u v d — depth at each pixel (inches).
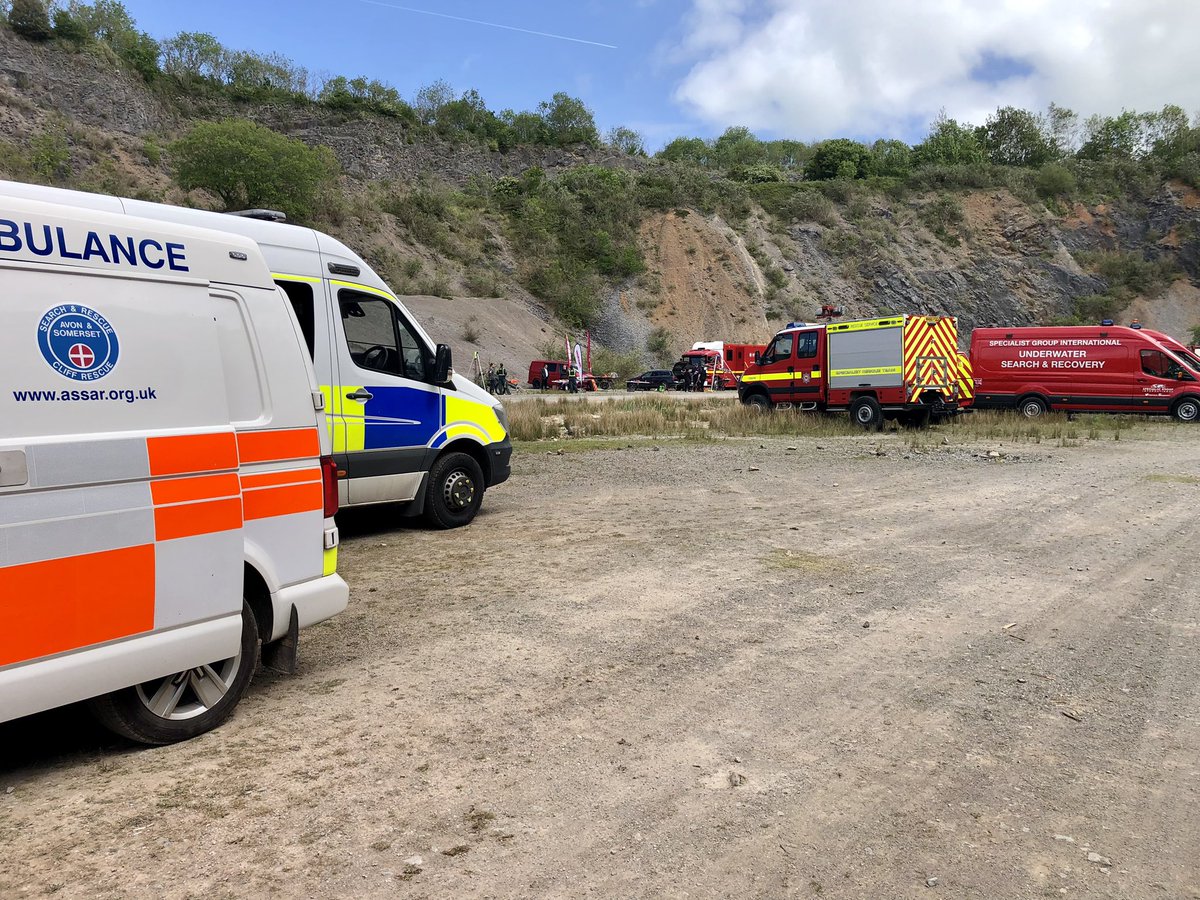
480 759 144.6
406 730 156.4
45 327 130.1
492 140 3533.5
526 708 166.4
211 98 3048.7
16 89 2234.3
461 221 2682.1
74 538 131.3
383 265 2258.9
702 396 1461.6
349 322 309.0
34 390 127.9
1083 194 3228.3
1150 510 382.3
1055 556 295.4
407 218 2532.0
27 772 140.6
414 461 330.3
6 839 118.5
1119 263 2957.7
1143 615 227.9
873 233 3002.0
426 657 195.9
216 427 154.3
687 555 297.4
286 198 2172.7
